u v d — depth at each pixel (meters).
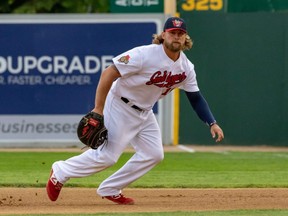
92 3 64.81
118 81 23.52
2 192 28.83
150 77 23.12
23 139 50.06
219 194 28.58
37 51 49.62
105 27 49.66
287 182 33.25
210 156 45.50
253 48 51.19
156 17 49.62
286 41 50.94
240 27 51.12
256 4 52.91
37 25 49.56
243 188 30.81
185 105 51.34
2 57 49.62
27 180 33.12
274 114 51.28
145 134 24.33
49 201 26.20
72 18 49.56
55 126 50.06
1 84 49.75
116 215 21.98
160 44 23.09
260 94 51.28
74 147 50.12
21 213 22.78
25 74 49.75
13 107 49.88
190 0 51.12
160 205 25.09
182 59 23.50
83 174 24.25
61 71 49.75
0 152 47.28
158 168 39.19
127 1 52.38
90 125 23.23
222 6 51.28
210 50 51.16
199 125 51.44
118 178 24.78
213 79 51.22
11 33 49.53
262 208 24.28
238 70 51.25
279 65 51.12
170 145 51.25
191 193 28.88
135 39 49.75
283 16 50.97
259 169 39.03
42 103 49.88
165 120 50.81
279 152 48.50
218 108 51.34
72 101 49.88
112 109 23.84
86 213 22.59
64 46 49.62
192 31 51.22
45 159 43.00
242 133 51.44
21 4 63.47
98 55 49.72
